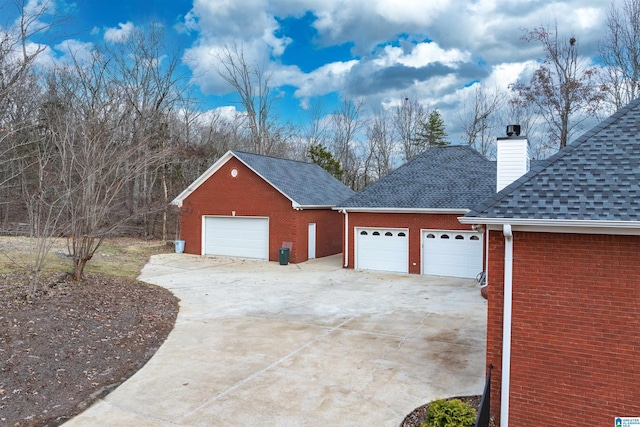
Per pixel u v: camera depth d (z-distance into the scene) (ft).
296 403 19.24
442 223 53.26
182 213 73.61
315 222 69.56
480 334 29.22
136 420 17.79
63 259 49.19
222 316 34.12
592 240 16.06
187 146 87.20
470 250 52.13
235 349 26.30
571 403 16.46
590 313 16.12
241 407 18.88
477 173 58.70
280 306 37.50
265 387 20.86
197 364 23.88
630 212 14.85
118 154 41.63
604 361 15.93
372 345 26.96
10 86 35.63
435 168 62.34
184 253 73.31
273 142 122.42
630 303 15.49
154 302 37.04
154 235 90.38
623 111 20.58
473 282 49.57
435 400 17.97
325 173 87.76
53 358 23.02
